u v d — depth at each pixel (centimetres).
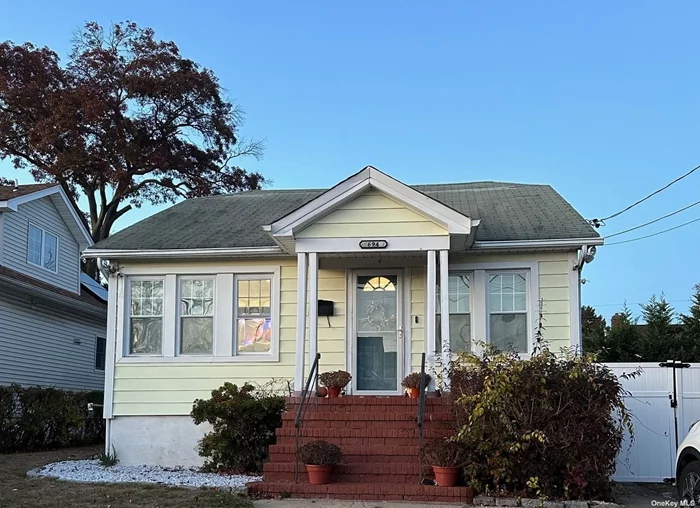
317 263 1366
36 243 2270
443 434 1154
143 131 3506
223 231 1581
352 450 1148
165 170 3550
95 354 2598
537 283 1419
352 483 1086
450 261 1449
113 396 1488
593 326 2273
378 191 1356
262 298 1512
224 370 1482
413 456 1142
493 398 1045
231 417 1300
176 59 3622
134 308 1528
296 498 1063
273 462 1148
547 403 1051
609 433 1059
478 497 1035
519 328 1423
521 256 1431
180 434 1464
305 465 1105
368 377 1472
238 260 1515
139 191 3662
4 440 1691
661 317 2058
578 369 1063
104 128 3350
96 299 2722
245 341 1501
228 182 3831
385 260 1485
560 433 1042
